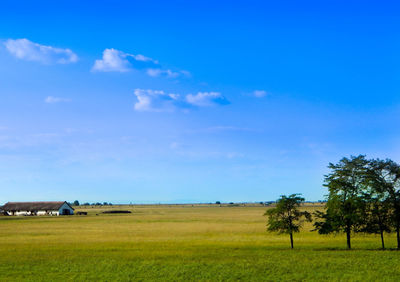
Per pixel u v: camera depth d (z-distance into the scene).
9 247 46.56
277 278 30.17
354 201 45.38
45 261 37.00
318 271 32.34
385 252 42.03
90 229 74.50
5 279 29.91
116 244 49.38
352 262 35.88
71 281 29.48
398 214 45.19
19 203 158.75
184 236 60.25
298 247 47.31
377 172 46.72
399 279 29.34
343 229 47.78
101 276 30.95
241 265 34.97
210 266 34.66
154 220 105.00
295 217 47.94
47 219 112.31
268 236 60.22
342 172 47.00
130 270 33.00
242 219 108.31
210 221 98.94
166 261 36.97
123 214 154.00
